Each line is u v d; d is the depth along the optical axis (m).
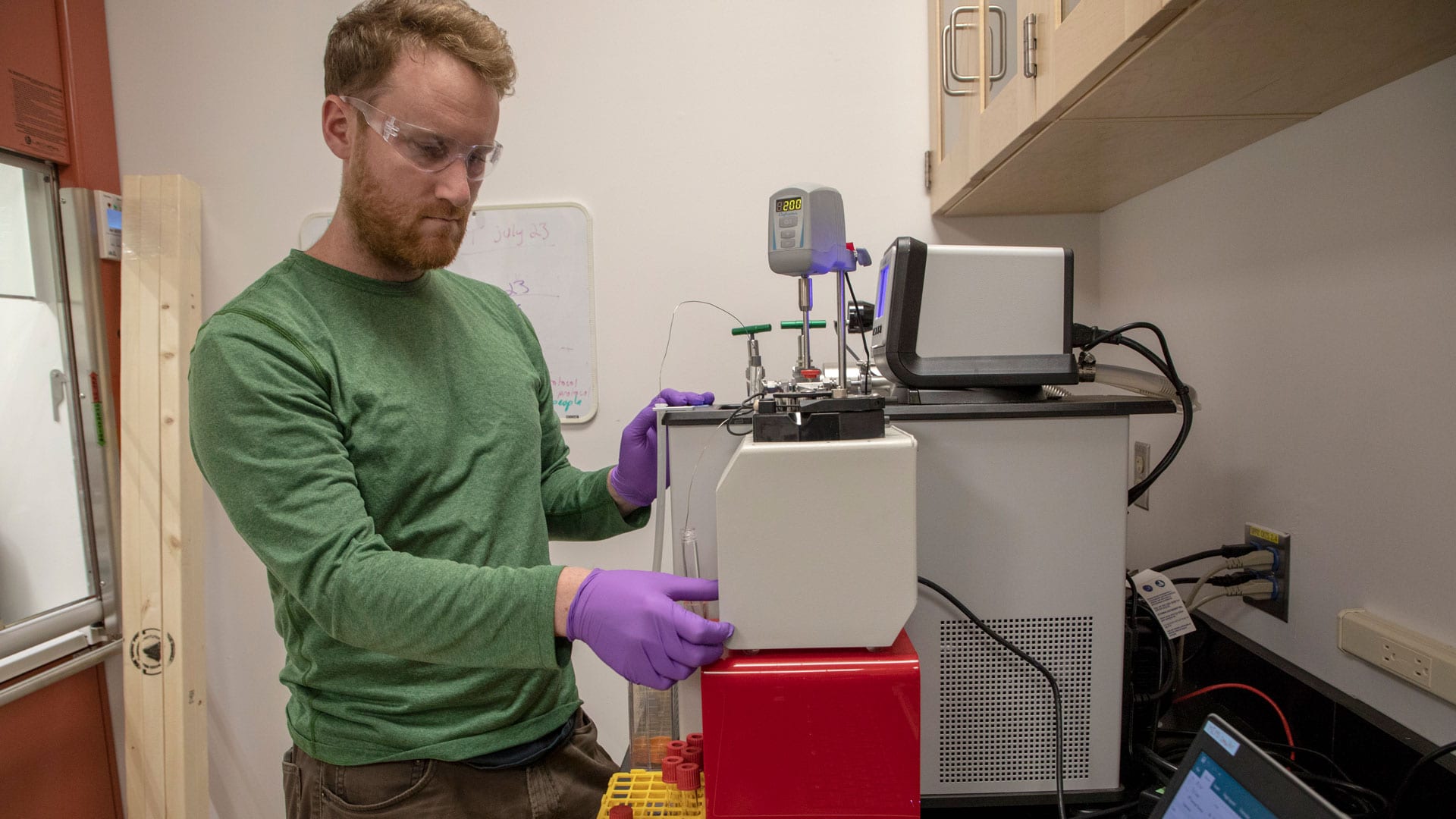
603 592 0.66
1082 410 0.71
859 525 0.58
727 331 1.71
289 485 0.73
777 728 0.59
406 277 0.96
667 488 0.86
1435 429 0.78
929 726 0.74
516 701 0.96
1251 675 1.03
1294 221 0.99
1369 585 0.87
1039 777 0.75
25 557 1.66
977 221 1.66
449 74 0.79
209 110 1.77
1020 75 1.02
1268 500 1.05
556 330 1.75
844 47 1.65
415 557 0.72
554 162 1.72
